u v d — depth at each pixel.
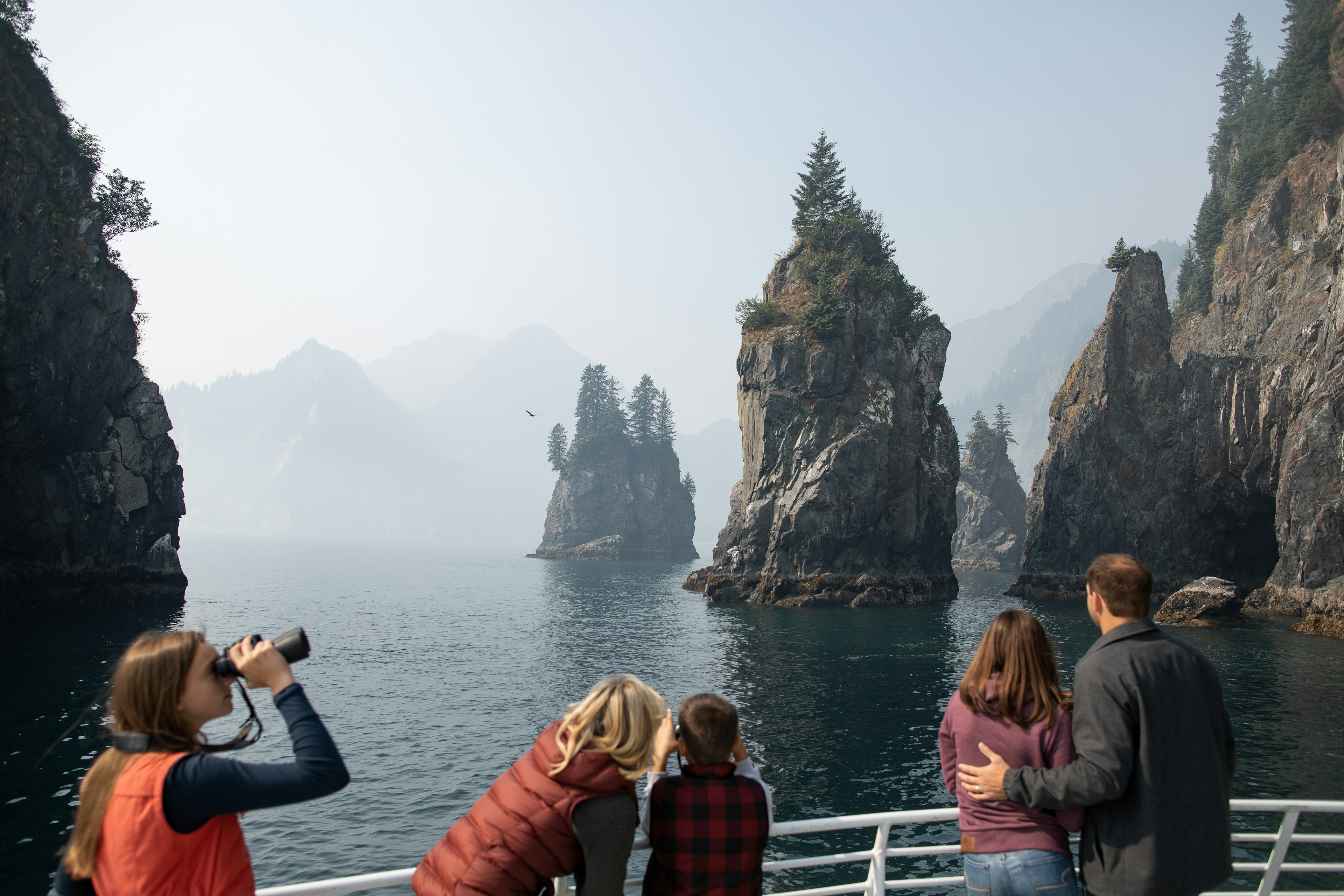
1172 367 100.25
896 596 84.50
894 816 4.80
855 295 93.81
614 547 197.88
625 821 3.55
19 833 16.56
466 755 24.83
